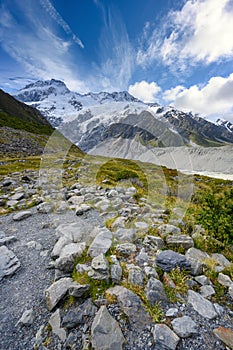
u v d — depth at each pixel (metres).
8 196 9.69
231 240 4.88
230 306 3.19
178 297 3.18
